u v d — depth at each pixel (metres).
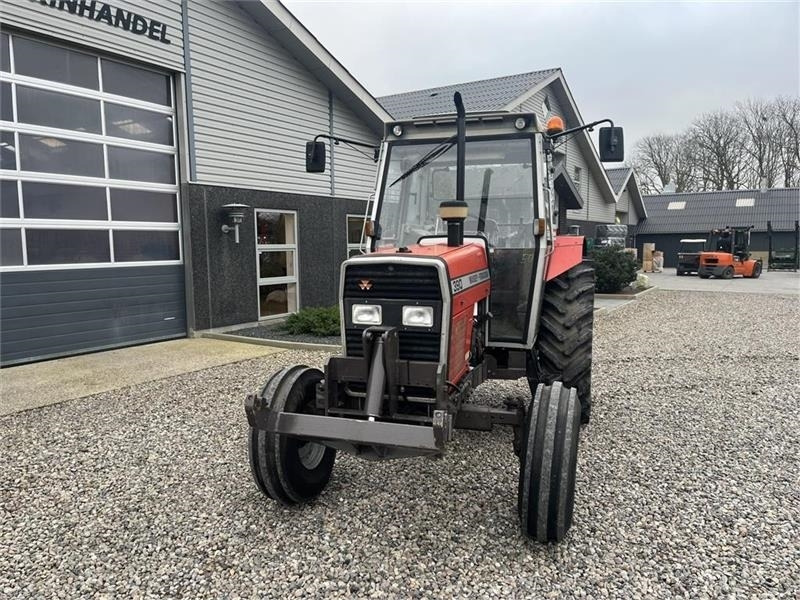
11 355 6.75
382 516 3.17
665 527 3.02
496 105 15.07
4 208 6.59
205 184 8.60
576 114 19.38
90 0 7.07
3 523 3.16
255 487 3.55
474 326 3.59
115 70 7.56
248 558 2.78
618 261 15.73
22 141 6.70
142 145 7.93
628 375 6.33
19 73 6.62
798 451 4.08
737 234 24.00
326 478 3.47
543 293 4.32
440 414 2.66
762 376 6.27
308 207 10.52
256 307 9.57
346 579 2.60
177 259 8.50
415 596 2.48
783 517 3.12
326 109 10.80
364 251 4.19
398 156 4.33
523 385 5.85
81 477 3.73
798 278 23.38
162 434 4.50
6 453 4.13
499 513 3.19
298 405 3.18
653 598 2.44
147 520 3.17
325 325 8.56
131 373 6.43
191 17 8.26
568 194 14.74
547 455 2.73
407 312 2.97
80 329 7.38
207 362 6.97
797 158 41.12
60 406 5.22
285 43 9.68
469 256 3.37
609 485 3.52
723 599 2.42
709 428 4.57
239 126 9.10
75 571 2.70
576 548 2.83
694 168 44.53
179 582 2.61
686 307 12.95
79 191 7.27
